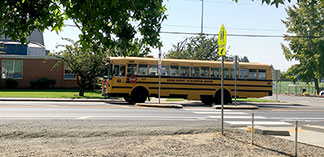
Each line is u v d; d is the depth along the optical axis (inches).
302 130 432.8
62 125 404.8
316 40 2161.7
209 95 937.5
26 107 649.6
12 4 206.8
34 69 1702.8
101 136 339.3
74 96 1141.1
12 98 932.0
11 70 1707.7
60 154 244.2
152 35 236.1
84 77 1181.7
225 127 434.0
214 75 943.0
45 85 1672.0
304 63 2298.2
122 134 352.5
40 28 226.2
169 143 295.6
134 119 499.8
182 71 926.4
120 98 1122.7
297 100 1425.9
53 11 240.5
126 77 893.2
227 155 257.0
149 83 904.3
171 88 916.6
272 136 366.3
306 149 296.5
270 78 973.8
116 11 212.8
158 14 230.1
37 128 367.9
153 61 910.4
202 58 1533.0
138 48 245.8
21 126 381.7
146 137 330.0
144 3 216.4
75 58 1139.9
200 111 678.5
